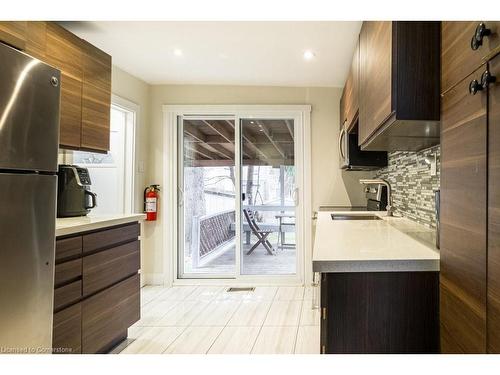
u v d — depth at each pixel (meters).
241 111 3.49
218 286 3.43
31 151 1.28
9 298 1.19
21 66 1.24
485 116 0.71
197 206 3.72
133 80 3.24
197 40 2.43
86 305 1.80
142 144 3.41
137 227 2.34
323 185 3.47
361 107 1.85
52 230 1.39
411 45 1.08
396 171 2.49
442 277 0.95
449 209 0.90
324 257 1.03
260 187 3.63
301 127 3.50
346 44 2.46
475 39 0.73
